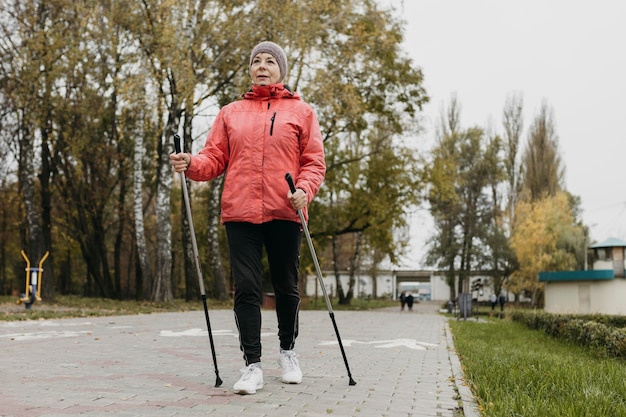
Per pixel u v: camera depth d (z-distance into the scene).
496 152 54.44
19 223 31.08
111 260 49.03
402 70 29.91
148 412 3.25
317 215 33.94
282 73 4.54
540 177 50.78
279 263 4.33
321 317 16.59
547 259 42.19
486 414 3.40
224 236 38.41
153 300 22.88
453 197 32.81
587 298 28.27
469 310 20.47
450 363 6.18
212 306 22.81
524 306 54.53
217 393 3.89
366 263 59.69
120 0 20.61
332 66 24.88
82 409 3.31
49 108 22.27
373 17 25.09
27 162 22.88
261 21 21.69
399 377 5.02
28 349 6.65
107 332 9.32
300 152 4.41
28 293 17.02
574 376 4.87
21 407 3.35
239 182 4.25
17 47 21.30
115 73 23.73
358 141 32.12
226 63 22.77
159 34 20.16
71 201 31.80
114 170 34.34
